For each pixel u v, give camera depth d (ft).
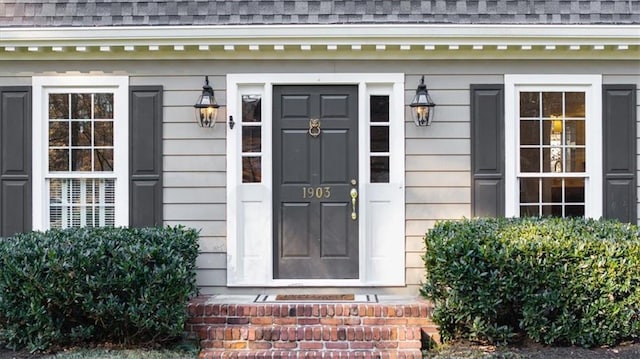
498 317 15.03
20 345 14.67
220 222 18.06
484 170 17.99
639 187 18.11
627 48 17.62
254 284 17.99
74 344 14.96
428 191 18.03
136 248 14.58
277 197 18.25
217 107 17.98
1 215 18.11
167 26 17.51
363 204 17.99
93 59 18.04
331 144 18.21
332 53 17.92
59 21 18.28
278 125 18.26
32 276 14.07
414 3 18.22
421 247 17.99
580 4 18.21
